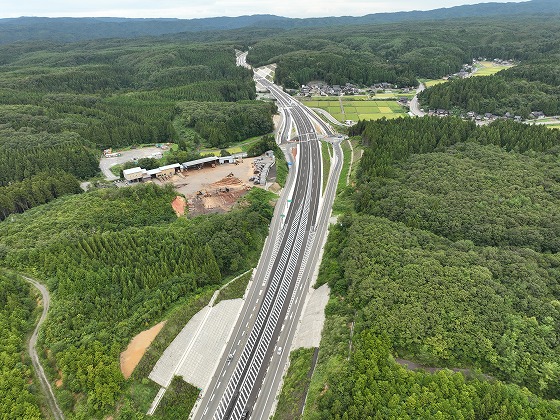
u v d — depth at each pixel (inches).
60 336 3649.1
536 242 4539.9
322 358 3602.4
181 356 3919.8
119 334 3821.4
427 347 3284.9
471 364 3225.9
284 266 5285.4
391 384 2952.8
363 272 4259.4
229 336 4261.8
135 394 3469.5
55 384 3366.1
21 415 3058.6
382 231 4928.6
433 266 4148.6
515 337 3275.1
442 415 2674.7
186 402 3580.2
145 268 4532.5
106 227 5280.5
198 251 4884.4
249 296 4808.1
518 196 5393.7
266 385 3715.6
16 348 3538.4
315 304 4500.5
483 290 3759.8
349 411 2807.6
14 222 5472.4
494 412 2696.9
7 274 4306.1
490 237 4734.3
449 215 5123.0
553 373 2987.2
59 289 4074.8
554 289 3811.5
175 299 4407.0
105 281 4296.3
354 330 3666.3
